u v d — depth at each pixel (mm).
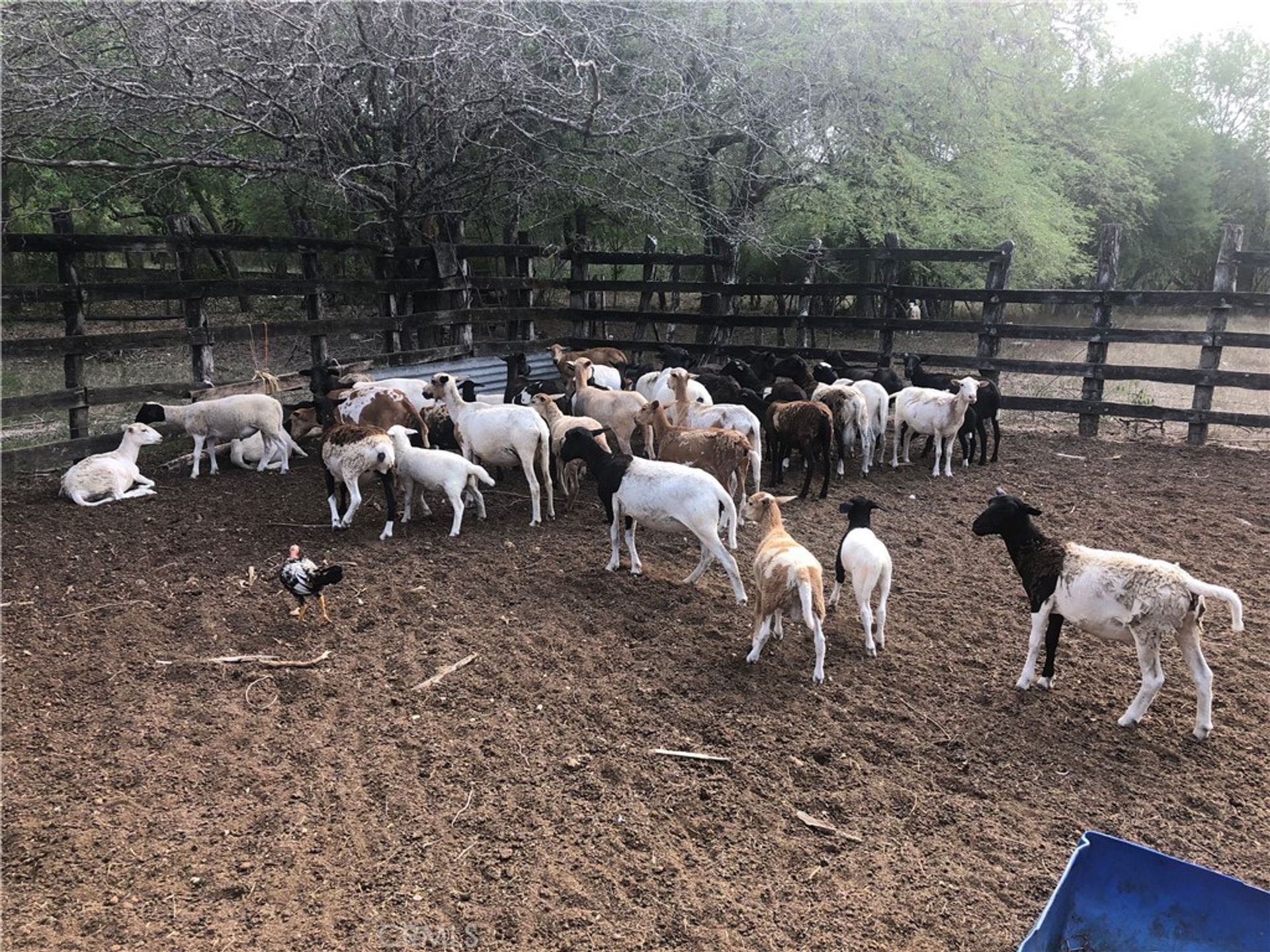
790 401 10406
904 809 4305
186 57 10906
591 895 3668
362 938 3410
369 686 5352
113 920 3465
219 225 23234
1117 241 12172
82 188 17859
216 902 3592
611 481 6875
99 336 10023
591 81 13477
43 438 11469
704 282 15273
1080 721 5098
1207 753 4781
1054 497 9539
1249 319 28906
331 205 14852
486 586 6867
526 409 8516
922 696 5355
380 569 7184
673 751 4711
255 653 5734
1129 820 4230
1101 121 24609
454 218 14797
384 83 12570
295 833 4016
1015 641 6105
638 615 6391
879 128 16203
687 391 9891
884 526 8562
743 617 6418
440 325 13570
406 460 8117
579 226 18016
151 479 9617
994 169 17203
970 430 10734
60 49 10547
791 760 4656
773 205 17203
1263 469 10750
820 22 15703
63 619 6148
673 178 15320
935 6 15828
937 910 3627
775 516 6207
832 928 3516
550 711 5094
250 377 15430
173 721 4922
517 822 4125
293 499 9203
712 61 14414
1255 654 5902
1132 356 21984
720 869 3848
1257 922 3299
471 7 12133
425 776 4465
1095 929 3510
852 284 13906
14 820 4055
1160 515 8898
